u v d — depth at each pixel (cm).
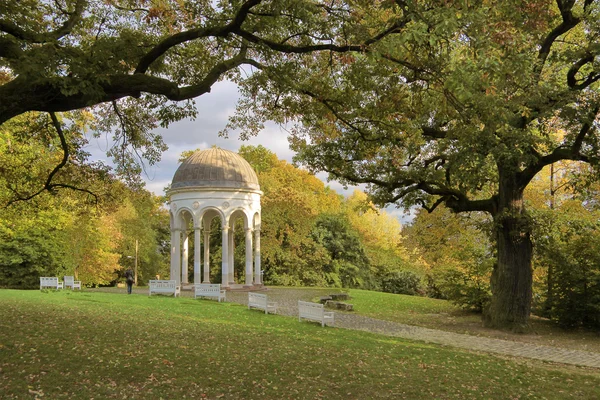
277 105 1512
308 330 1606
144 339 1227
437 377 1001
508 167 1652
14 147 1916
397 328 1828
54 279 3039
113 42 1004
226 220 3134
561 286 1986
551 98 1420
